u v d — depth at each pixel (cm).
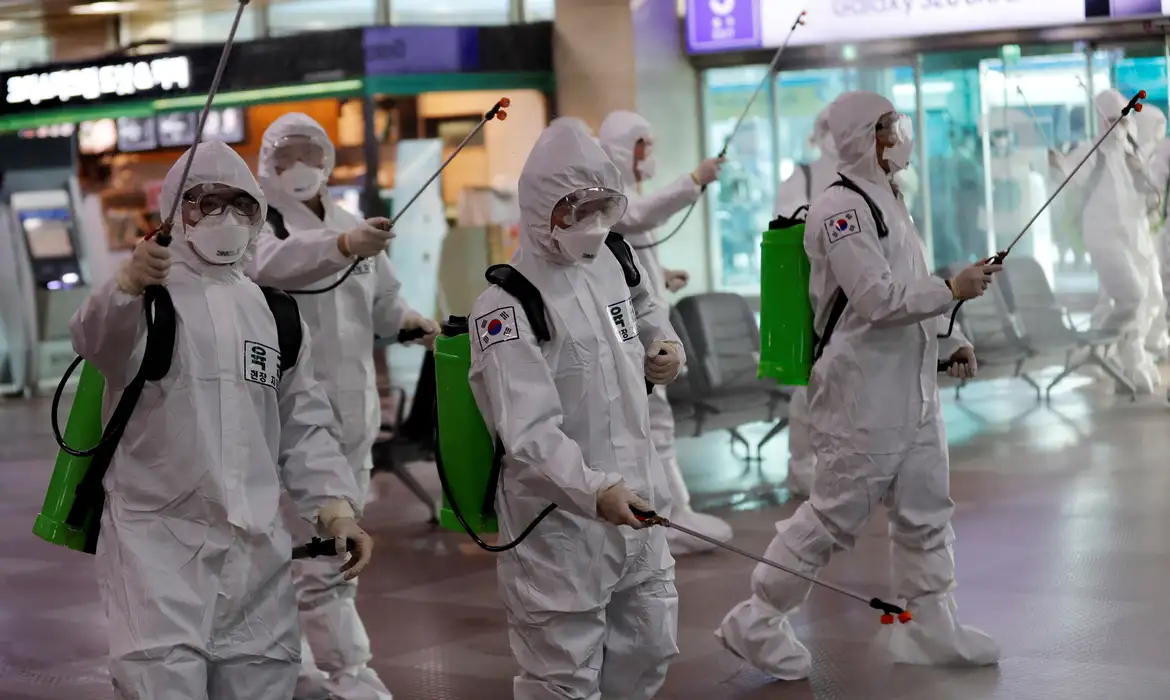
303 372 349
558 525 345
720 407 906
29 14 1502
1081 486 809
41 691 534
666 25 1230
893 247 466
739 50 1214
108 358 319
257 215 336
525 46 1253
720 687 490
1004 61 1145
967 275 437
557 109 1259
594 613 348
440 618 611
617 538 346
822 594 606
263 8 1394
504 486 355
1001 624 543
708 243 1251
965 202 1178
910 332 470
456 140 1261
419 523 827
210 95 300
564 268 352
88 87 1425
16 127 1487
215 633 323
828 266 470
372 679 484
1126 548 655
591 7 1227
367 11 1348
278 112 1304
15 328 1557
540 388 336
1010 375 1173
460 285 1255
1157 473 832
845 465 473
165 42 1452
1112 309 1132
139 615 314
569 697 346
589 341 347
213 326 328
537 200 344
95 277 1537
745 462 977
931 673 488
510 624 358
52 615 649
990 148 1165
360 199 1268
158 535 322
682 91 1238
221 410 325
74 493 332
